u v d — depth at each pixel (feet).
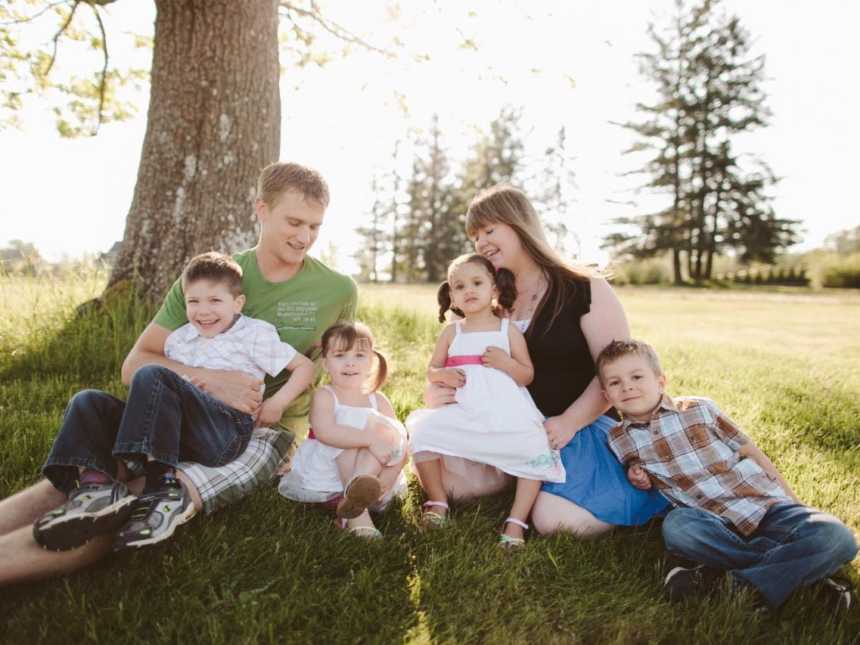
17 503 7.23
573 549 8.41
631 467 9.05
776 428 14.17
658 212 135.13
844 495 10.47
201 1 18.57
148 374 7.58
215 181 18.99
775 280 122.83
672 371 20.74
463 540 8.38
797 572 7.21
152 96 19.42
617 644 6.69
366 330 9.53
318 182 9.39
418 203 170.40
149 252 19.08
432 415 9.49
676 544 7.97
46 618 6.38
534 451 9.04
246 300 9.91
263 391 9.39
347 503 8.10
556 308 10.06
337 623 6.68
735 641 6.80
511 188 10.61
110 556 7.52
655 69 133.28
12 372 15.07
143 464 7.61
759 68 127.65
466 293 9.93
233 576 7.30
